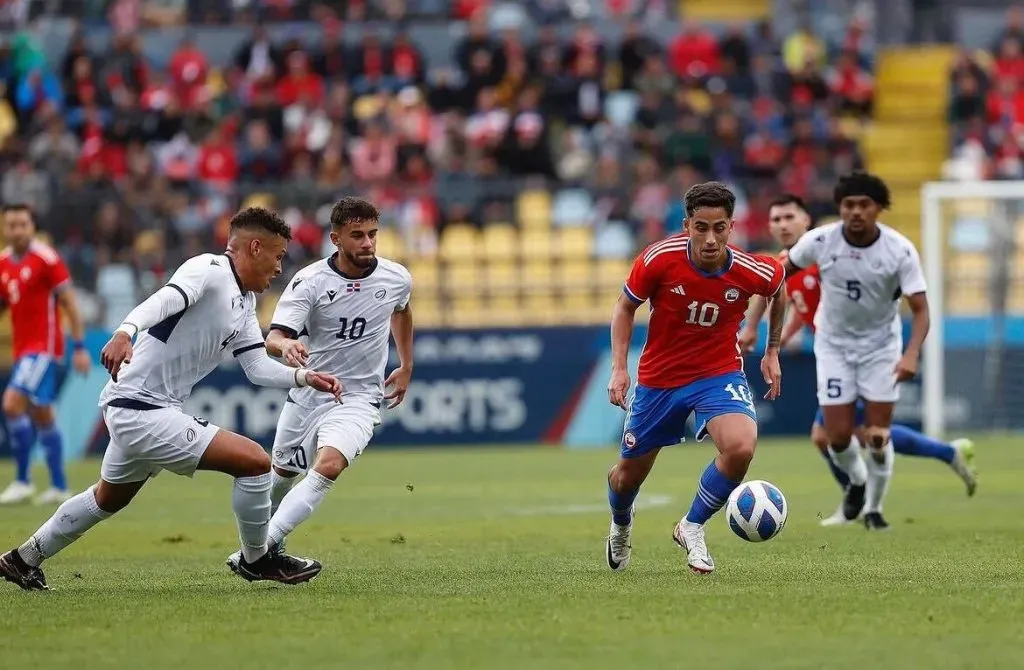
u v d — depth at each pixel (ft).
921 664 63.72
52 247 251.60
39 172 262.47
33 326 163.53
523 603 81.71
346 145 290.15
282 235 84.38
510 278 267.80
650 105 299.58
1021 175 308.60
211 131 287.89
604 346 252.21
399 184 269.85
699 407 92.63
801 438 252.62
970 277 260.83
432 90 305.32
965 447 143.64
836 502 152.15
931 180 328.08
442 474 197.26
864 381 124.57
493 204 272.10
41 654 67.26
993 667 62.90
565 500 160.04
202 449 82.94
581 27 319.27
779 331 97.71
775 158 290.97
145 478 85.40
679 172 278.26
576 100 303.27
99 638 71.20
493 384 250.78
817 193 275.59
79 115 298.15
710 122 293.84
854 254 121.19
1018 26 332.80
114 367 78.02
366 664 64.54
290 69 303.27
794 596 83.61
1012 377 260.01
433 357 249.55
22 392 163.43
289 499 89.30
